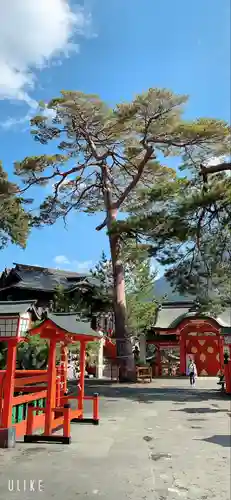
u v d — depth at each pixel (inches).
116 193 1364.4
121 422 474.6
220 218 799.7
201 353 1293.1
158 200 812.0
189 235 797.2
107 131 1176.8
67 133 1210.6
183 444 359.3
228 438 386.9
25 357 672.4
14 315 343.6
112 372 1173.7
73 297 1219.2
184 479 257.6
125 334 1095.0
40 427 407.8
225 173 852.0
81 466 280.4
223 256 844.0
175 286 899.4
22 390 459.5
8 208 1192.8
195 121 1005.2
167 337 1334.9
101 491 232.4
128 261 1042.7
